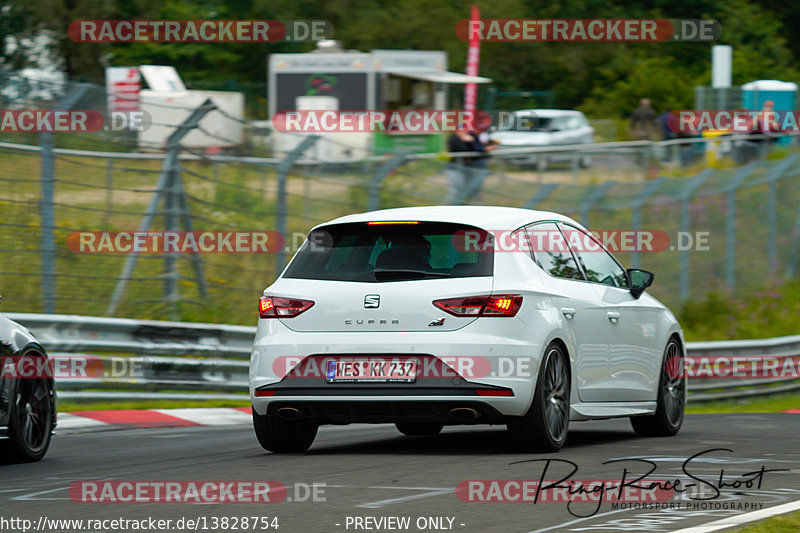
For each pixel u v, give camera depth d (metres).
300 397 30.61
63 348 46.81
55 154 52.75
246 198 59.16
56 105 52.72
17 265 51.50
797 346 72.69
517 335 30.23
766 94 126.25
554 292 32.00
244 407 50.88
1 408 29.91
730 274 85.12
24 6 144.88
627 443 35.06
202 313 57.50
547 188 66.25
